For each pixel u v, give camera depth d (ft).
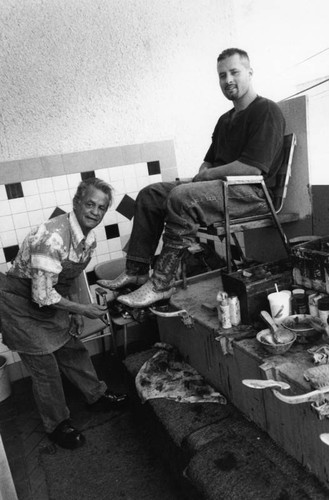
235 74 8.44
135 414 8.73
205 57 11.71
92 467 7.45
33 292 7.07
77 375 8.70
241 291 6.77
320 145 10.18
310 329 5.98
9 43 9.77
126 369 8.74
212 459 5.79
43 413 8.02
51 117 10.39
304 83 12.20
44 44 10.05
